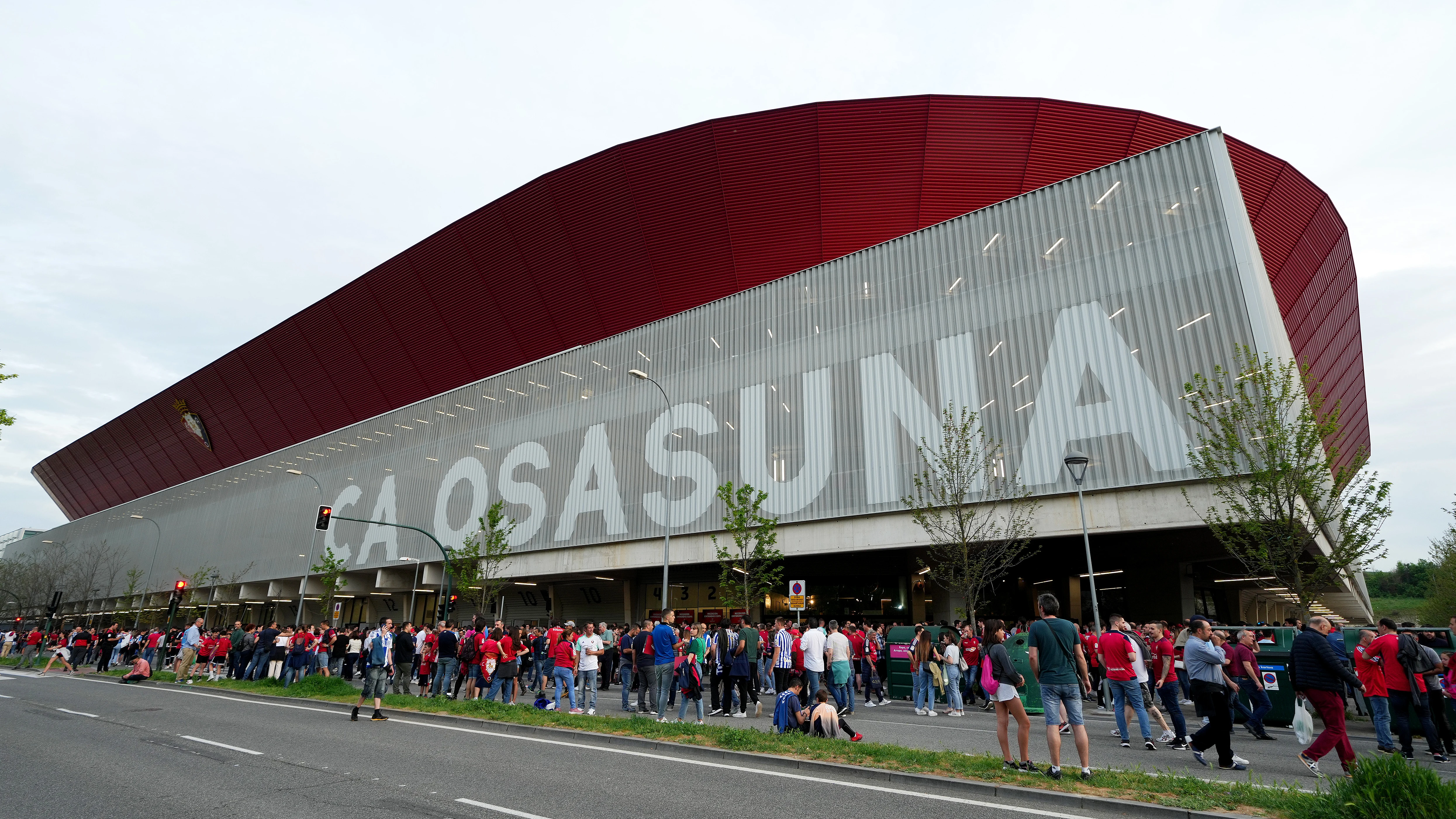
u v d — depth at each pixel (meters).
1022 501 20.86
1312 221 35.75
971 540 21.14
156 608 63.03
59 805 6.66
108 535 75.62
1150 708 11.48
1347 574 16.23
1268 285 21.95
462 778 7.87
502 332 44.91
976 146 33.12
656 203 36.97
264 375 58.66
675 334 31.52
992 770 7.71
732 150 34.81
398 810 6.46
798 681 11.10
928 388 23.64
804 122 33.62
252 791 7.23
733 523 24.23
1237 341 18.58
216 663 24.00
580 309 41.62
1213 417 18.38
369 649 13.66
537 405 36.34
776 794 7.10
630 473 31.20
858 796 7.00
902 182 34.25
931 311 24.33
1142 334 20.11
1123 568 29.64
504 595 43.12
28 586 71.62
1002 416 21.92
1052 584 32.50
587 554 31.78
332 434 49.25
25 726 12.11
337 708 15.41
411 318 47.72
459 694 19.80
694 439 29.34
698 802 6.76
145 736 11.12
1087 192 22.16
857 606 31.77
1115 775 7.27
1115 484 19.52
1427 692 10.48
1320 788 6.50
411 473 42.06
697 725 10.95
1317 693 8.19
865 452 24.48
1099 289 21.14
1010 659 8.14
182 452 73.62
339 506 46.31
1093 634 16.58
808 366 26.83
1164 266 20.20
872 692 17.62
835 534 24.53
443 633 16.61
